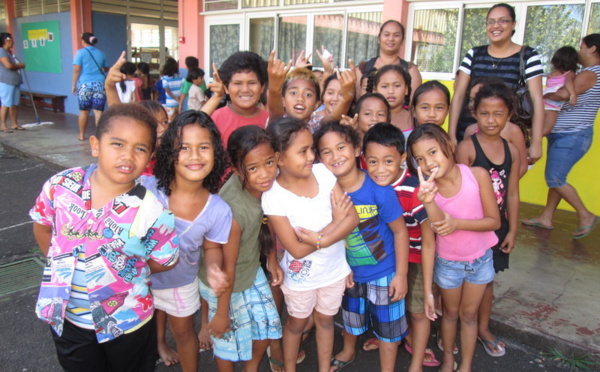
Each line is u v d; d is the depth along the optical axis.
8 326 2.74
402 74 2.89
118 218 1.58
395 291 2.14
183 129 1.76
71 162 6.26
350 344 2.48
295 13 6.58
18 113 10.85
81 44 10.20
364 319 2.32
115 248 1.58
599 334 2.59
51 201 1.62
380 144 2.04
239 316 2.06
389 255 2.20
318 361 2.35
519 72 3.07
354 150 2.10
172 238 1.71
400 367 2.48
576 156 3.97
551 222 4.31
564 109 3.92
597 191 4.63
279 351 2.41
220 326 1.96
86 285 1.57
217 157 1.85
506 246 2.51
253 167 1.90
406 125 2.97
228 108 2.67
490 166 2.41
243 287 2.06
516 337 2.66
